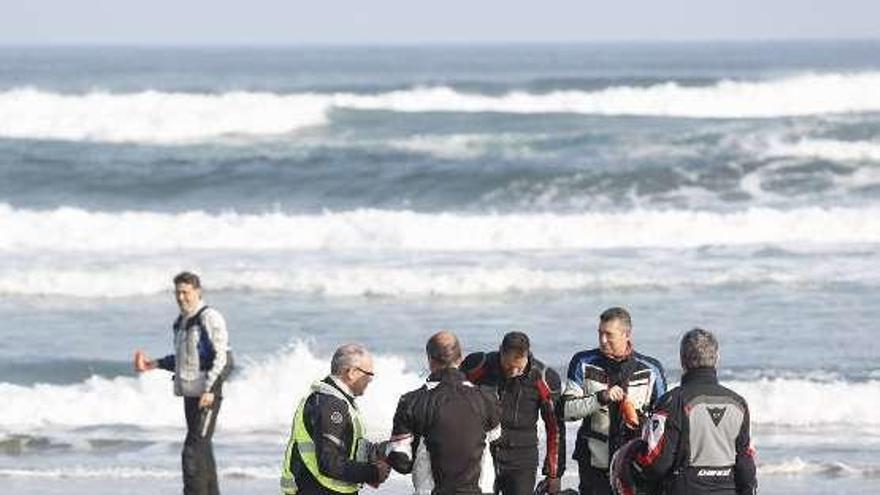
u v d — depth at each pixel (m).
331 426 31.39
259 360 69.19
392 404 60.69
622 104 194.88
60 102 169.75
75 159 145.50
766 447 55.06
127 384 63.84
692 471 29.28
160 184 136.00
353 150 150.62
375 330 77.25
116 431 58.31
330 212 109.44
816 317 79.50
